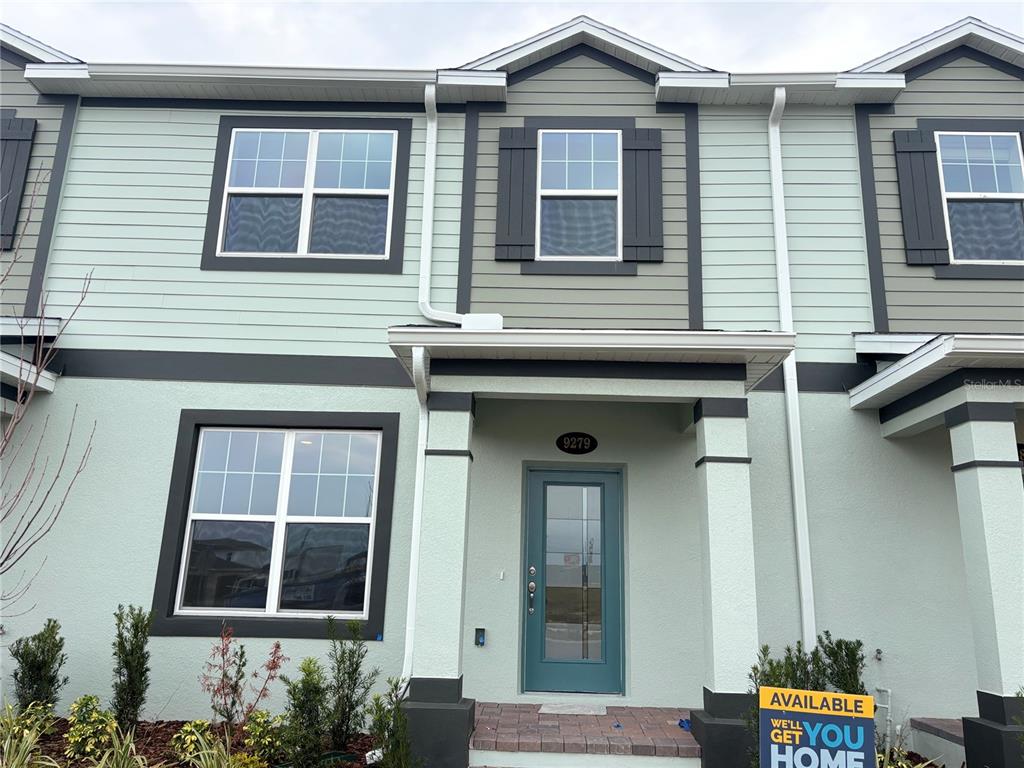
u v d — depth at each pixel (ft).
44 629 18.54
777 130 22.79
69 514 20.34
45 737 17.22
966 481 16.16
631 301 21.67
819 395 21.06
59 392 21.16
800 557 19.77
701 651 19.95
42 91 23.35
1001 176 22.45
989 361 15.84
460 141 23.18
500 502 20.80
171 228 22.50
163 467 20.74
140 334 21.65
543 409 21.38
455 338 16.70
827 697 11.75
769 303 21.70
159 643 19.43
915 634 19.57
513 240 22.11
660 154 22.77
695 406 18.34
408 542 20.21
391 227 22.45
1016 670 14.92
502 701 19.75
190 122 23.41
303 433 21.25
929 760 16.69
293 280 22.03
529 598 20.67
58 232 22.44
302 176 23.06
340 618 19.85
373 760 15.29
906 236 21.88
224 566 20.36
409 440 20.94
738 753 15.40
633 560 20.48
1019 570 15.35
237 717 18.65
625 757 16.02
